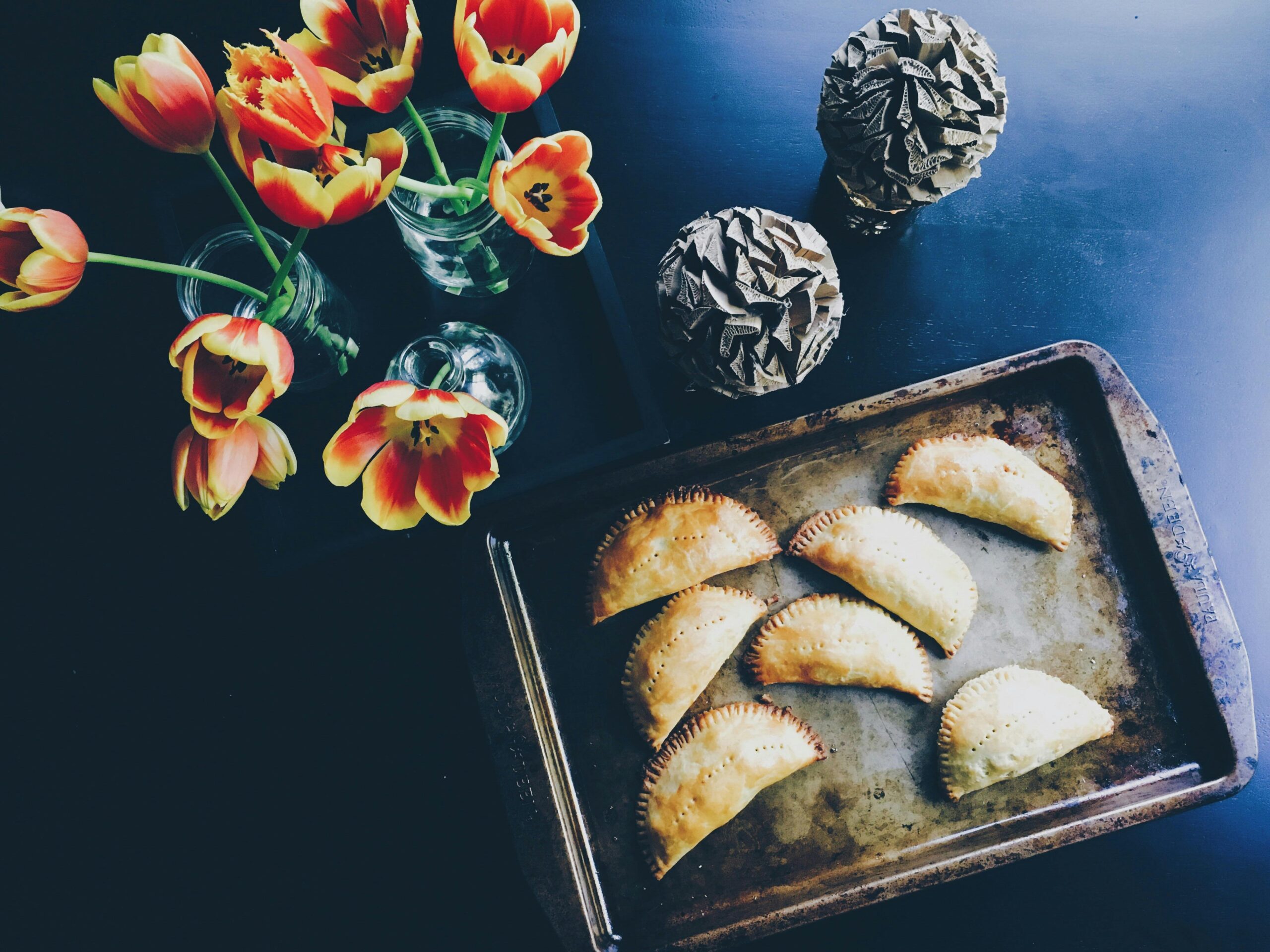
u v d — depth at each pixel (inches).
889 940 25.2
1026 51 26.2
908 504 24.9
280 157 15.5
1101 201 25.9
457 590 25.0
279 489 23.1
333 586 25.1
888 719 24.2
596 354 23.7
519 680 22.9
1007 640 24.4
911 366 25.3
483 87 14.6
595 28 25.8
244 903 25.4
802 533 24.5
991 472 24.0
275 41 13.2
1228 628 23.3
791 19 25.9
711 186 25.5
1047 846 22.4
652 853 23.5
